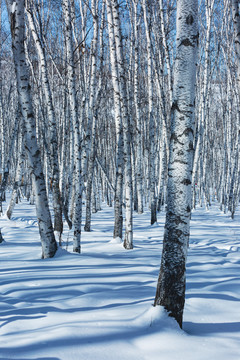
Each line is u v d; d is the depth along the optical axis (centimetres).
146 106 2402
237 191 2275
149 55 1514
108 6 852
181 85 336
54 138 1041
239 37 719
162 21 1343
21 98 663
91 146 1215
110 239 997
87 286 460
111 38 855
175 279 321
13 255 721
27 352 261
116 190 945
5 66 2066
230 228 1325
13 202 1485
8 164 1495
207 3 1578
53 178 1067
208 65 1603
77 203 767
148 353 267
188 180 330
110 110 2700
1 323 329
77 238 765
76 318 337
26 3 956
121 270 569
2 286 466
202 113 1670
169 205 331
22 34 647
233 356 265
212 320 348
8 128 2675
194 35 336
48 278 505
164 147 1878
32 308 373
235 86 1855
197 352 270
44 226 693
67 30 761
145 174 2548
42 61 1015
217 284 485
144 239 1042
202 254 766
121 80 837
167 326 309
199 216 1855
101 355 260
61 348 268
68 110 1527
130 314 345
